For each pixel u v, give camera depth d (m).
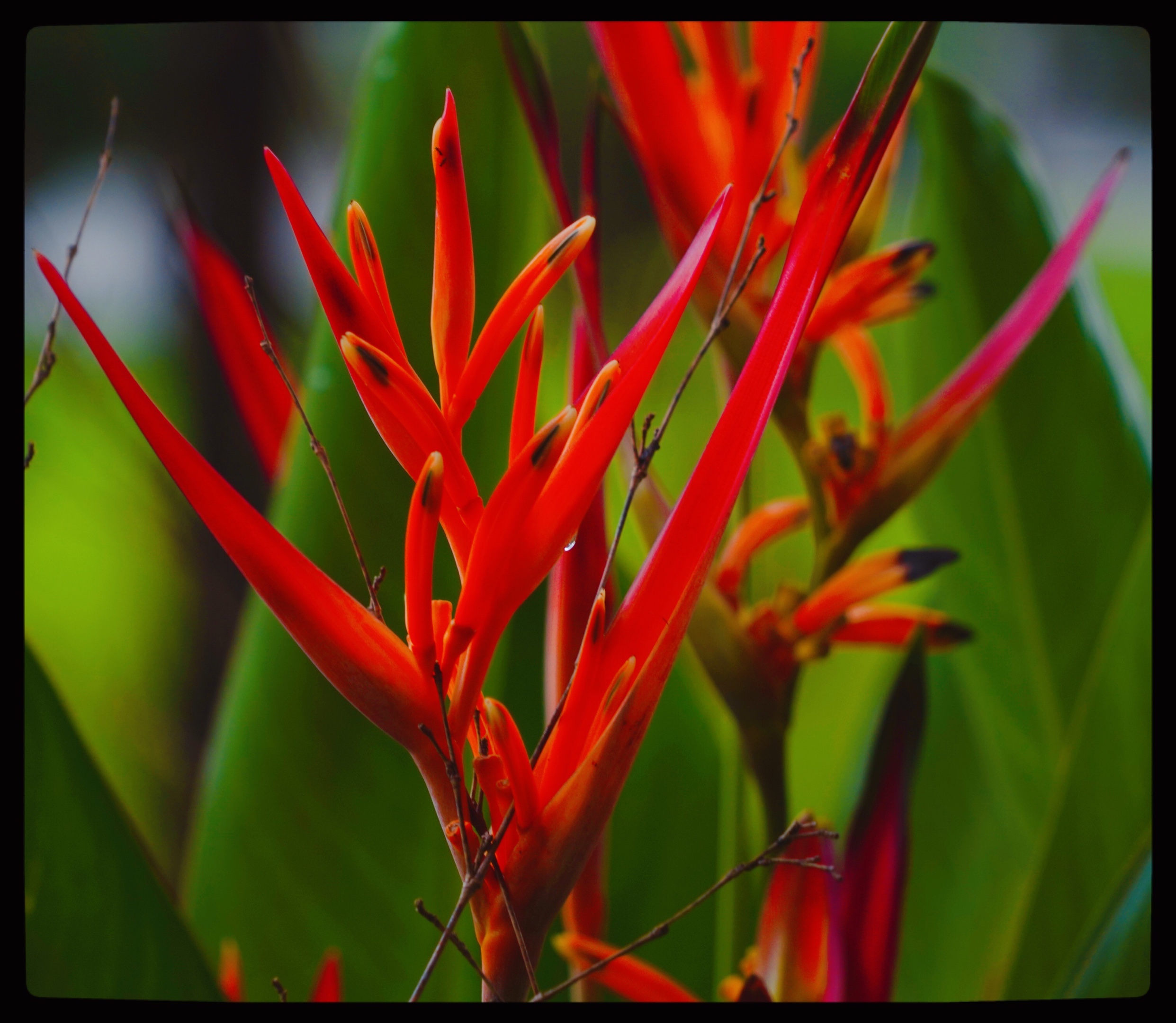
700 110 0.70
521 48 0.67
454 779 0.59
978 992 0.92
